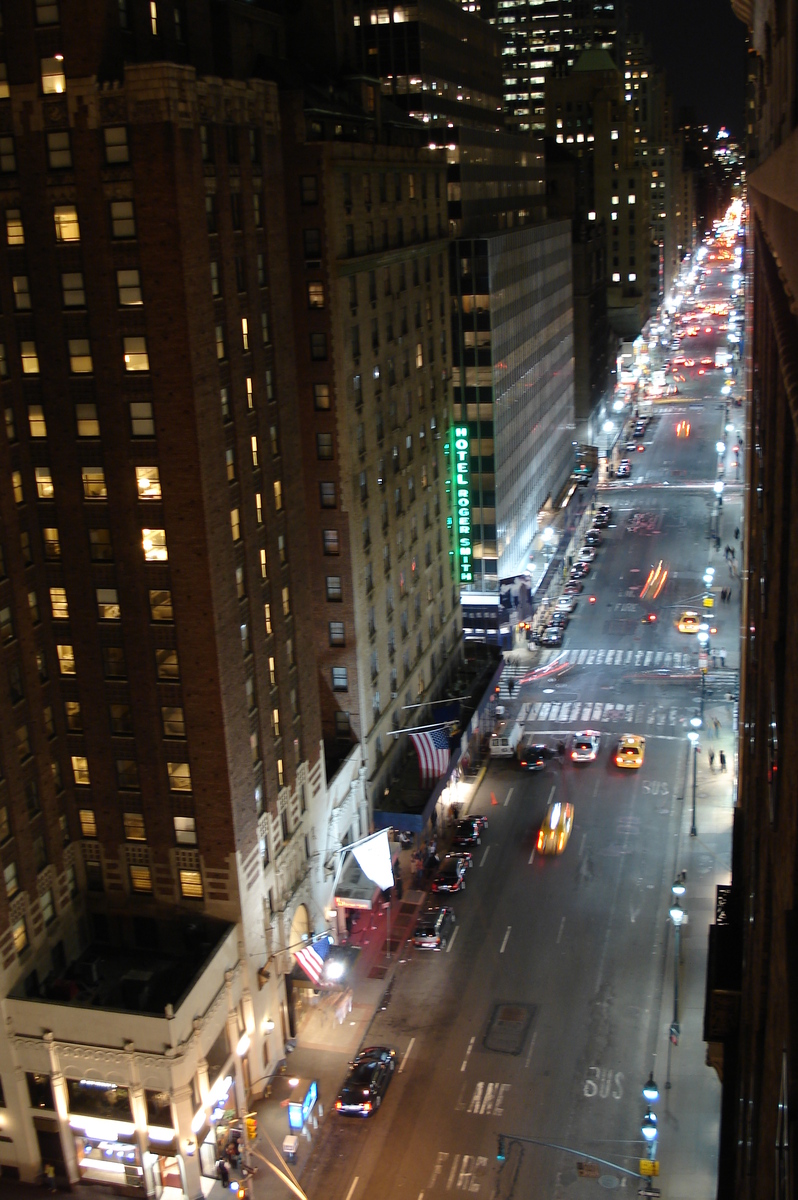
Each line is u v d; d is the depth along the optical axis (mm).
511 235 113625
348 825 73000
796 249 13961
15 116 49656
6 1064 52438
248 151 56688
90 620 54781
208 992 53562
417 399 86688
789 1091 11273
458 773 86625
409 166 83312
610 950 67562
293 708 64312
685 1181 50469
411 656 86500
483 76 129000
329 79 75625
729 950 42344
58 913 56438
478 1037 60969
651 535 153500
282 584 62562
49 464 53344
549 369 141500
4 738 51438
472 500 109750
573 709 102625
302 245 68250
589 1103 55625
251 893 57844
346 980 66438
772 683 23250
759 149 53031
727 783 87062
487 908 72812
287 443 62594
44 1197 52406
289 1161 53219
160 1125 51656
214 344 52500
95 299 50500
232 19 66688
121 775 56656
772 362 29734
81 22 47938
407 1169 52250
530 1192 50375
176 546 52500
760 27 42312
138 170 48438
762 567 35656
